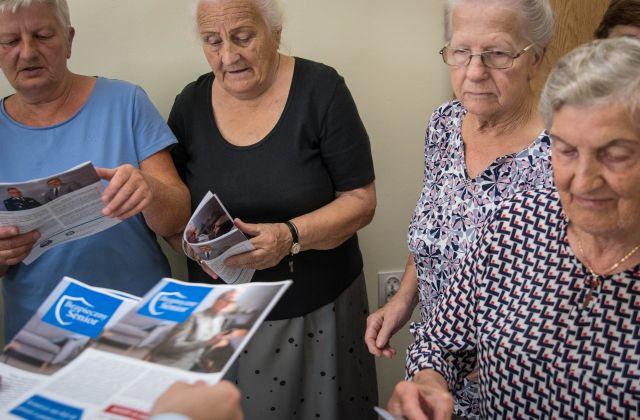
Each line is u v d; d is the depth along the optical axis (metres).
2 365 0.89
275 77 1.67
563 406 1.00
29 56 1.46
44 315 0.99
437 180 1.50
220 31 1.51
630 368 0.94
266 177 1.64
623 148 0.85
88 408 0.78
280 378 1.74
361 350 1.91
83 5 1.85
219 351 0.84
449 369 1.19
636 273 0.96
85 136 1.59
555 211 1.07
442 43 2.07
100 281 1.59
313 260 1.71
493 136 1.39
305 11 1.97
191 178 1.73
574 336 1.00
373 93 2.08
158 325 0.92
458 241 1.42
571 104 0.86
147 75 1.94
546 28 1.28
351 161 1.67
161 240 2.07
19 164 1.57
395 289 2.28
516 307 1.07
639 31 1.39
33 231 1.37
